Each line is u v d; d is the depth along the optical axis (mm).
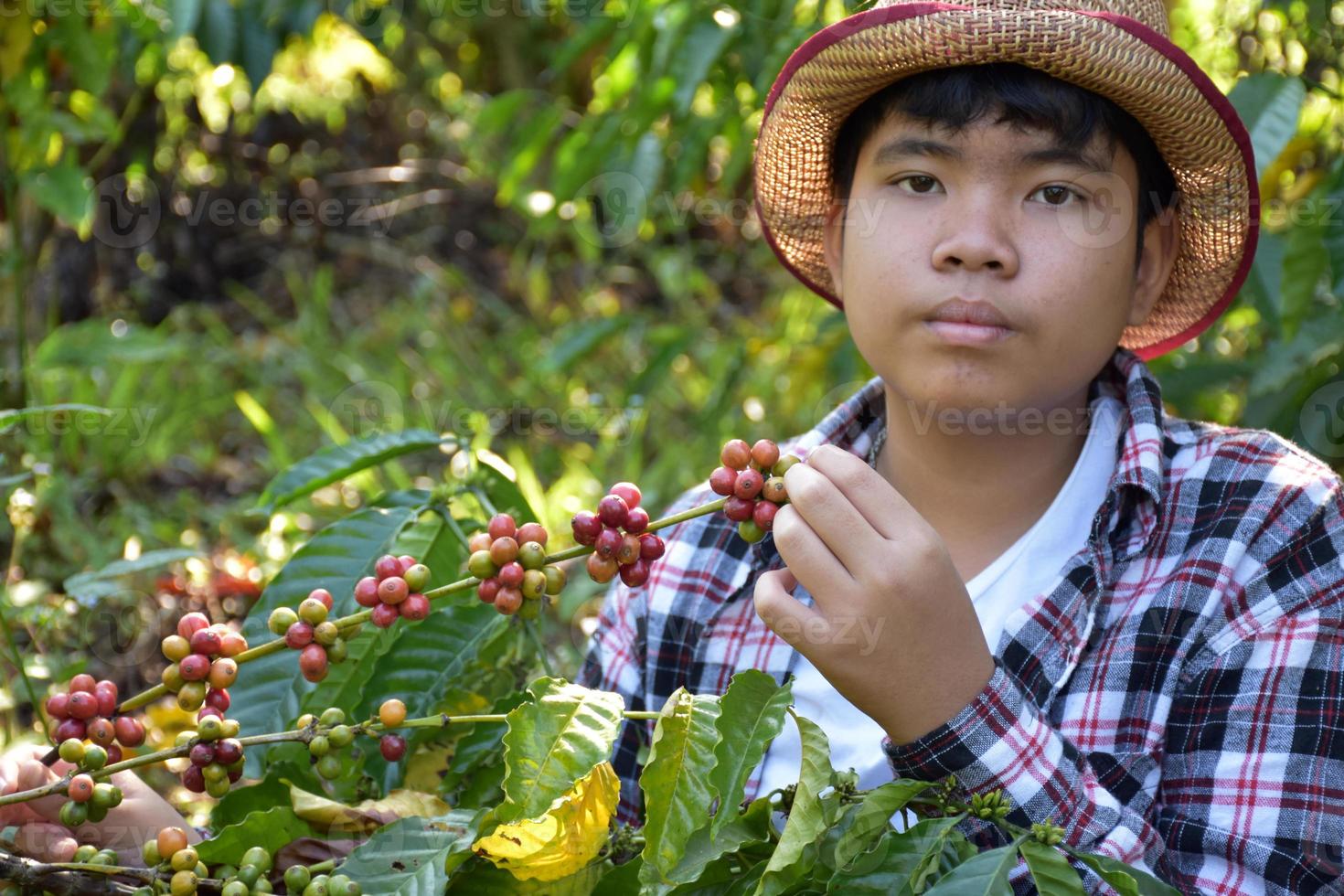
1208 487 1166
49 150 2605
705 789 884
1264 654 1078
